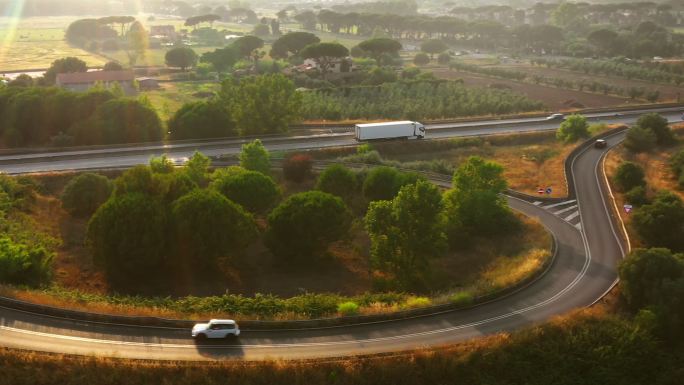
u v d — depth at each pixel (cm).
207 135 11088
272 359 4403
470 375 4503
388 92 15675
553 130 12375
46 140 10912
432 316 5203
